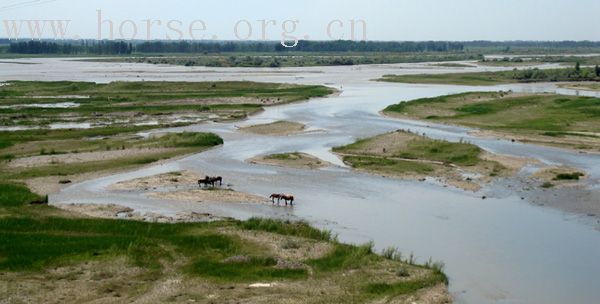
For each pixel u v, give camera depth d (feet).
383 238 132.05
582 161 210.59
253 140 256.32
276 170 200.13
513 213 151.02
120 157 215.31
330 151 232.32
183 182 182.19
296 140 256.32
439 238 132.05
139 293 97.76
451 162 209.67
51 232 129.49
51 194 167.12
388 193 171.42
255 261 112.98
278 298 96.53
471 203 160.76
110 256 113.91
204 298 96.17
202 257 115.85
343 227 140.15
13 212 144.05
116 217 145.59
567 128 280.92
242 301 95.09
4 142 235.61
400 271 108.27
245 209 155.12
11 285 98.94
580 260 118.83
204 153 228.02
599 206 156.46
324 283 103.71
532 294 102.58
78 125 294.46
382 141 240.73
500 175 191.01
